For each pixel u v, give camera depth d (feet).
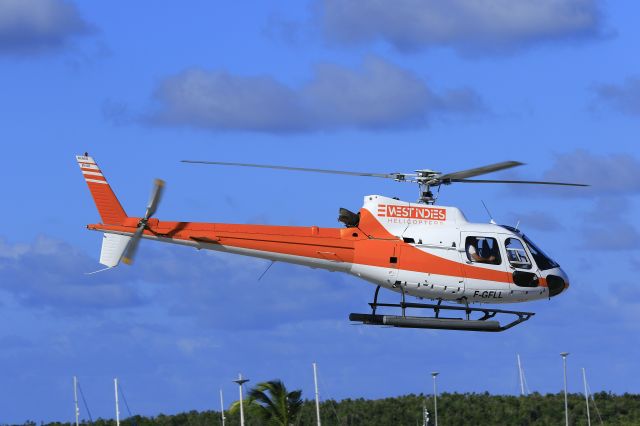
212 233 298.15
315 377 468.75
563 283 309.83
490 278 303.48
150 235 297.33
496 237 306.14
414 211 305.73
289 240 299.99
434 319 301.84
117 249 296.71
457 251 302.66
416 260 301.22
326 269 304.09
